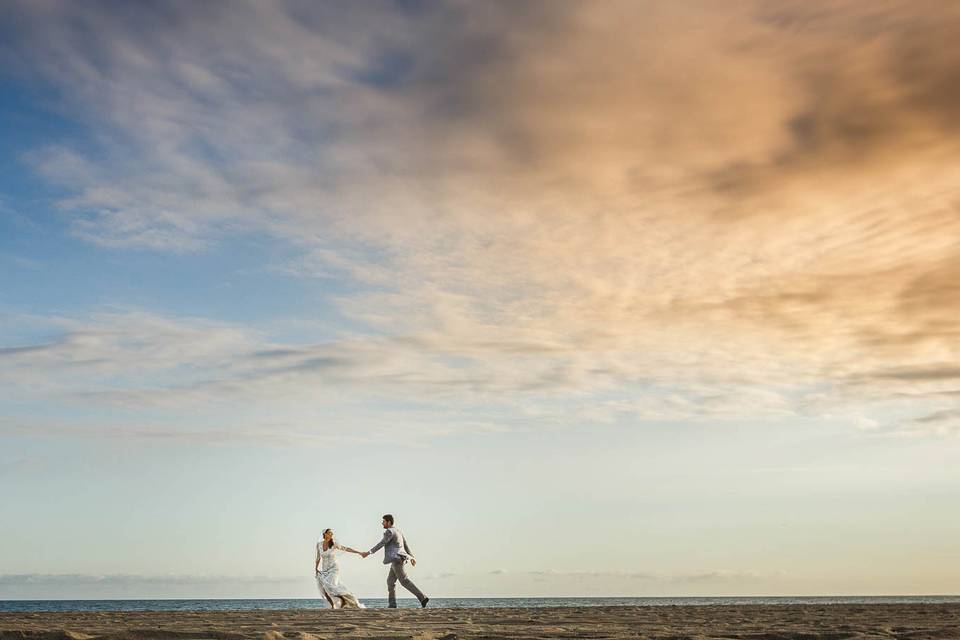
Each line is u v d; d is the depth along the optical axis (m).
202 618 11.94
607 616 13.69
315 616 12.90
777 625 10.65
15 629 7.18
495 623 10.86
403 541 17.73
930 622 11.62
